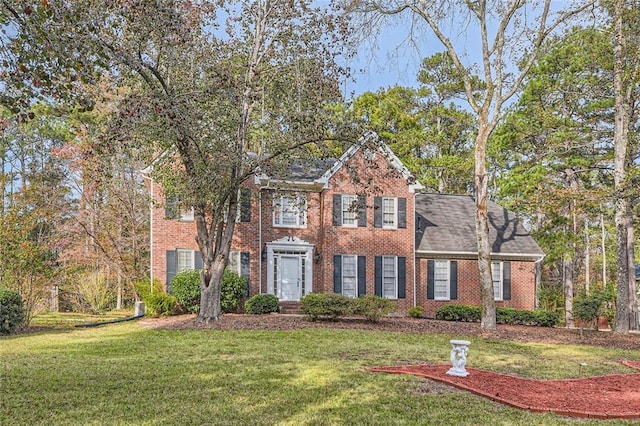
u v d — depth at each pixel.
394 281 25.48
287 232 25.23
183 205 18.95
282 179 19.92
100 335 16.72
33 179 32.38
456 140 43.56
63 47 6.99
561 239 26.73
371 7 20.97
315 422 7.42
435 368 11.62
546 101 27.64
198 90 16.20
